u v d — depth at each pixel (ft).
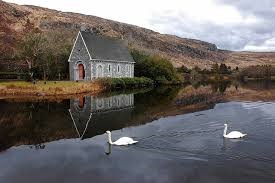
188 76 374.43
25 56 205.26
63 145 72.43
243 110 121.70
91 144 72.84
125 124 95.61
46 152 67.21
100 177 53.01
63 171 55.93
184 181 51.03
